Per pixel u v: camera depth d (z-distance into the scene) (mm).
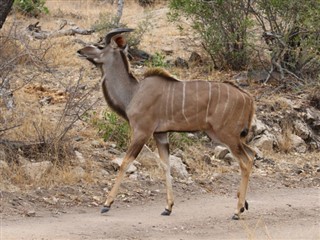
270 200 29859
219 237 24000
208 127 26688
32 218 24906
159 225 25047
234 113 26469
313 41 42500
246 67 44594
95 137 33156
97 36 50438
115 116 33562
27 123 31516
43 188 27734
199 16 44750
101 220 25172
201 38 46188
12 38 37906
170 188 26797
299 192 31734
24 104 34812
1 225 23594
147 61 43781
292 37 43375
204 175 32500
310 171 35312
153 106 26516
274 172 34438
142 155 32031
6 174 27906
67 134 32156
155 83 26750
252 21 43000
